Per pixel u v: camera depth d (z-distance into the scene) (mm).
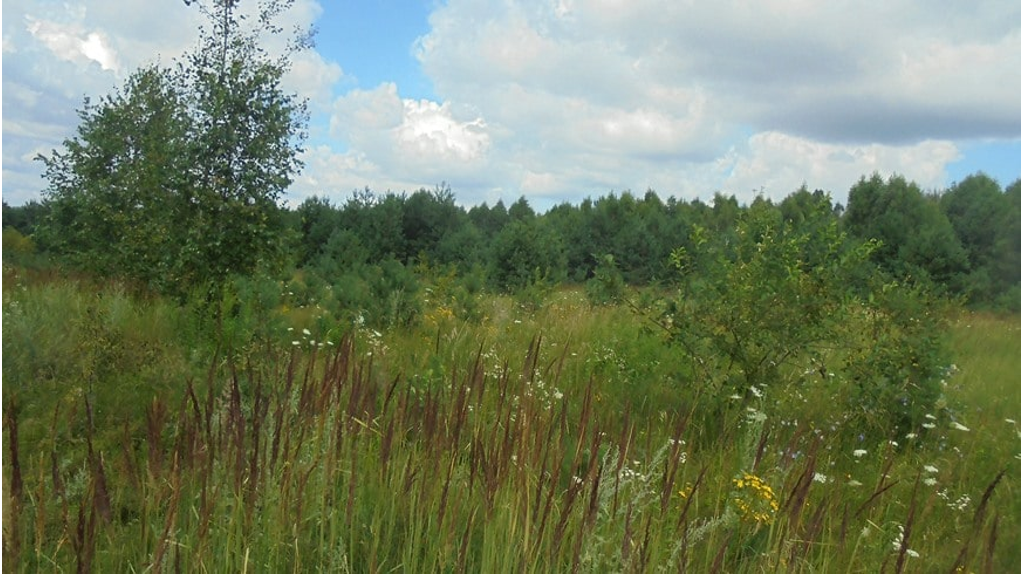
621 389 6285
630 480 3389
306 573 3092
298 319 8844
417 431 3828
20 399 4805
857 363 6031
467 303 11414
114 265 11289
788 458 3832
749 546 3539
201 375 5582
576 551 2863
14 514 2676
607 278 6844
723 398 5922
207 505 2896
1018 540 3947
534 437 3598
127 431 3484
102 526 3080
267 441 3416
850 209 27266
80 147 12680
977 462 5301
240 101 9109
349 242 27953
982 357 9859
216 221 9023
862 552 3646
